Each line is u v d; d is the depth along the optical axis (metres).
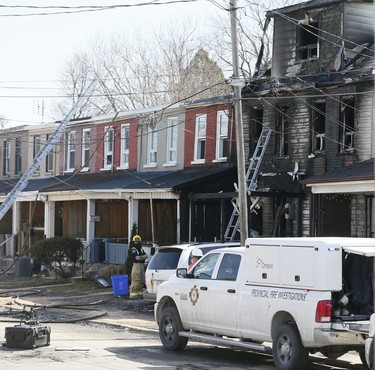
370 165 52.00
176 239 70.25
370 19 58.12
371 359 24.48
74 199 76.62
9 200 61.84
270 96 61.28
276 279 28.44
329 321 26.48
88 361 30.36
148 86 117.44
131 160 78.19
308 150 58.59
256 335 29.30
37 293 63.91
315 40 60.31
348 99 56.03
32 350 33.38
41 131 91.81
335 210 55.81
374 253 25.61
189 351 34.28
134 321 46.12
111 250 74.19
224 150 67.38
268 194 57.16
